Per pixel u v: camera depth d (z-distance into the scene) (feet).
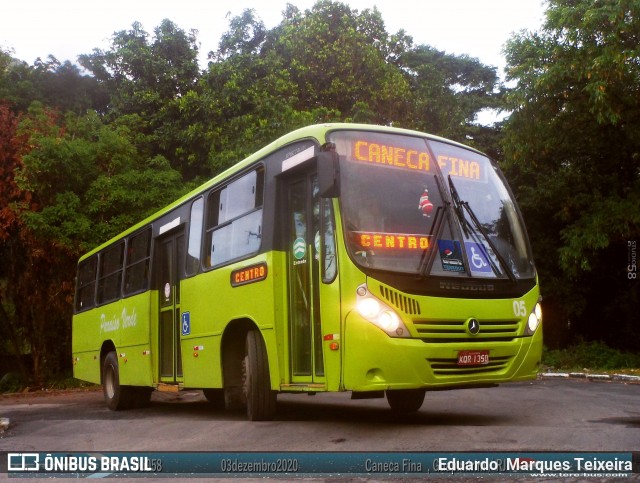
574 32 55.01
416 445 19.24
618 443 18.84
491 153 81.87
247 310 26.05
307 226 23.56
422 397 26.89
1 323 73.67
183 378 31.60
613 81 53.57
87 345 46.16
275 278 24.47
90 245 59.06
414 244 21.93
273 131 68.59
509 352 22.57
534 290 24.16
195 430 25.91
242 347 28.27
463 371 21.52
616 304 71.77
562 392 36.27
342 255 21.20
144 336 35.76
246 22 82.43
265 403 25.71
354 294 20.75
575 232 61.05
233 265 27.50
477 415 26.02
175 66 81.76
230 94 72.90
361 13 81.30
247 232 26.94
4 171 63.52
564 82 57.47
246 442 21.85
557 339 77.00
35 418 35.58
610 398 32.01
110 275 42.86
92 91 84.17
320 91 76.28
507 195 25.70
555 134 61.62
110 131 67.36
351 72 76.23
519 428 21.57
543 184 68.74
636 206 58.95
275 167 25.43
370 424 23.77
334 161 21.09
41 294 65.77
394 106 75.46
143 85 79.82
